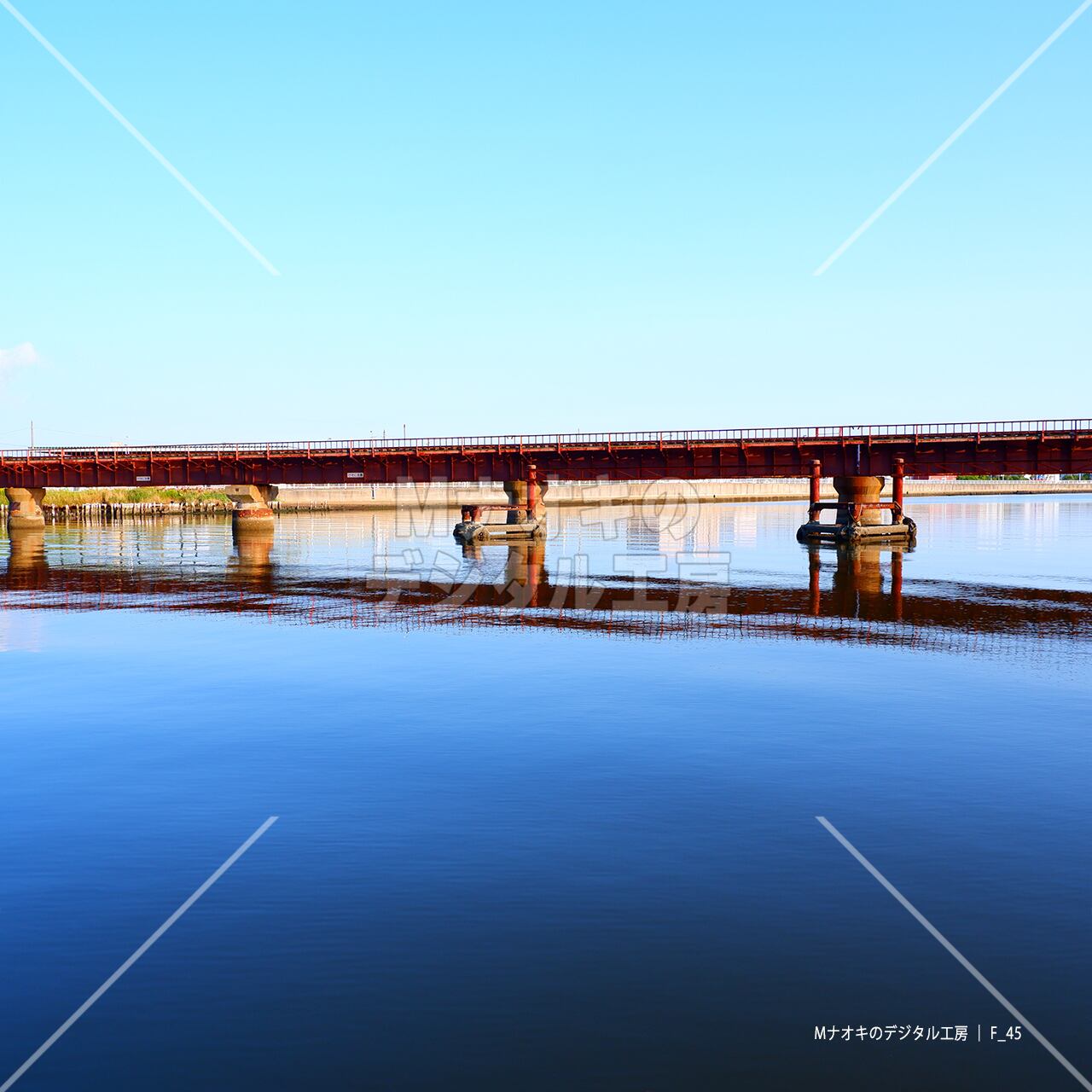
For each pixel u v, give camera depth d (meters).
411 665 33.59
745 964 12.20
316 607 49.31
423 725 24.95
